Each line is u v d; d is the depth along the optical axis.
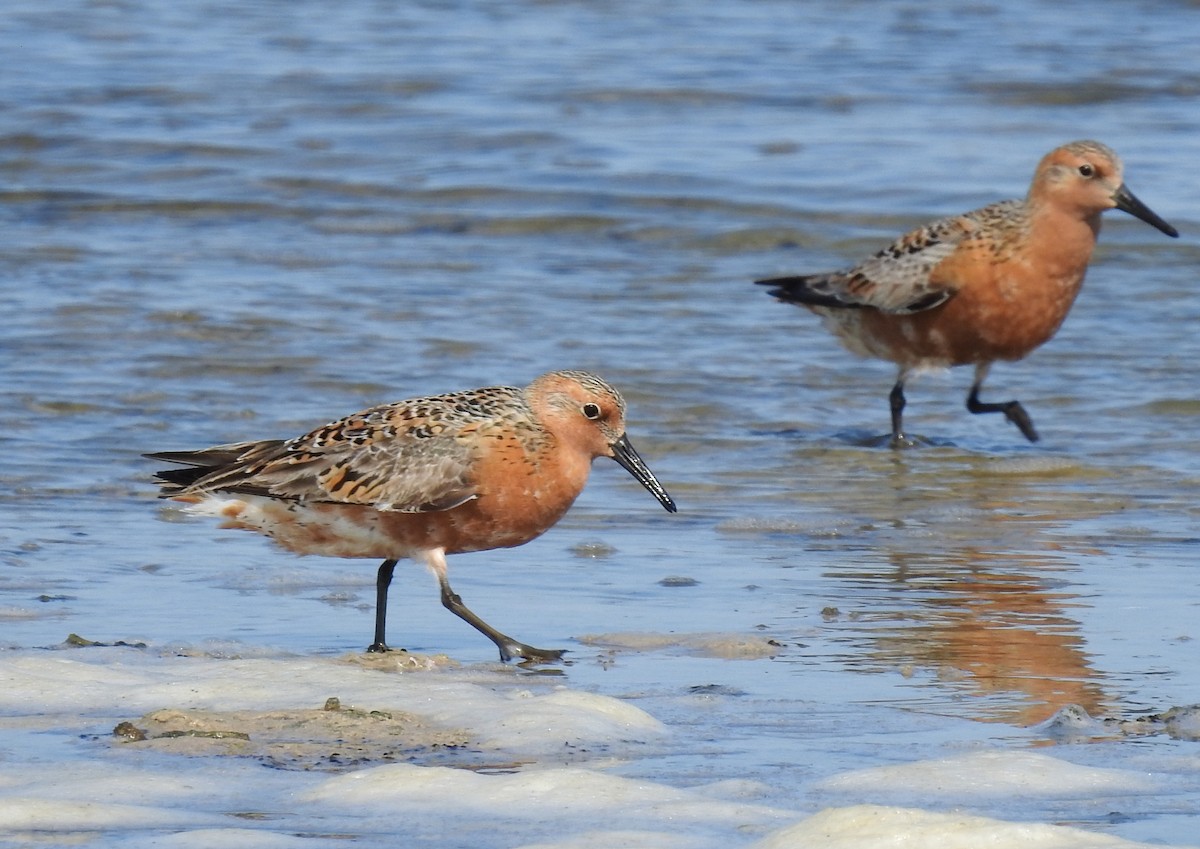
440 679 9.98
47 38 37.06
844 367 19.02
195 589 11.97
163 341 18.72
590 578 12.36
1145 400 17.78
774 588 12.09
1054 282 17.06
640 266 22.84
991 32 37.97
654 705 9.47
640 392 17.64
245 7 41.28
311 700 9.37
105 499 14.09
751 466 15.71
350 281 21.66
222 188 26.64
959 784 8.10
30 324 19.19
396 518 10.95
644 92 32.53
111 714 9.13
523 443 11.07
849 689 9.80
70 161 27.97
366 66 34.75
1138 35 37.41
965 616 11.33
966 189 26.36
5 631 10.83
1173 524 13.86
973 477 15.53
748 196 26.00
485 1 42.16
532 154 28.50
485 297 21.02
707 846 7.34
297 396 17.02
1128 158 28.02
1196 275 22.23
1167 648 10.61
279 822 7.62
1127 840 7.28
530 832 7.51
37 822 7.59
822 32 38.25
